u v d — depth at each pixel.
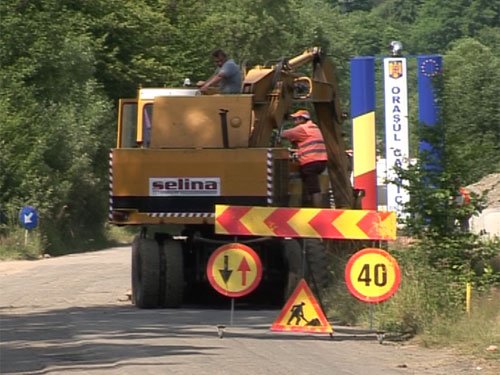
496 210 57.06
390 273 34.00
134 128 49.94
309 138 46.97
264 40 161.00
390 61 61.09
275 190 43.97
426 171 38.50
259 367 28.00
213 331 35.56
